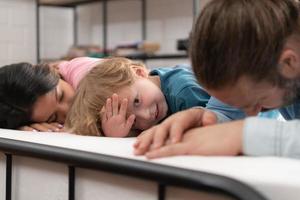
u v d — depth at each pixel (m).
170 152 0.53
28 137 0.73
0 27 3.32
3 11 3.33
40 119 1.08
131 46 3.17
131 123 0.91
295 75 0.60
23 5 3.43
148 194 0.51
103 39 3.75
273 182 0.43
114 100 0.90
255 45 0.55
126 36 3.60
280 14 0.58
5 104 1.05
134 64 1.03
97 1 3.66
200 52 0.58
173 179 0.45
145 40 3.36
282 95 0.61
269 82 0.58
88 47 3.43
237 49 0.55
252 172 0.45
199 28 0.58
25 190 0.66
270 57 0.56
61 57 3.55
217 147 0.53
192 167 0.47
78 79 1.13
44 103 1.06
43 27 3.72
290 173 0.45
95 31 3.85
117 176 0.54
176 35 3.25
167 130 0.59
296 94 0.65
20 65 1.11
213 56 0.56
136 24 3.52
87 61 1.22
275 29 0.56
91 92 0.94
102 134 0.92
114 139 0.71
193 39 0.60
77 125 0.92
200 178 0.43
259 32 0.55
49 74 1.11
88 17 3.88
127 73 0.94
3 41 3.34
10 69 1.09
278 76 0.58
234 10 0.57
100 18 3.80
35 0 3.49
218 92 0.59
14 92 1.05
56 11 3.79
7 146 0.64
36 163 0.65
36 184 0.65
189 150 0.53
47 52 3.75
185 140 0.56
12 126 1.05
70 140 0.68
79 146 0.61
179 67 1.06
